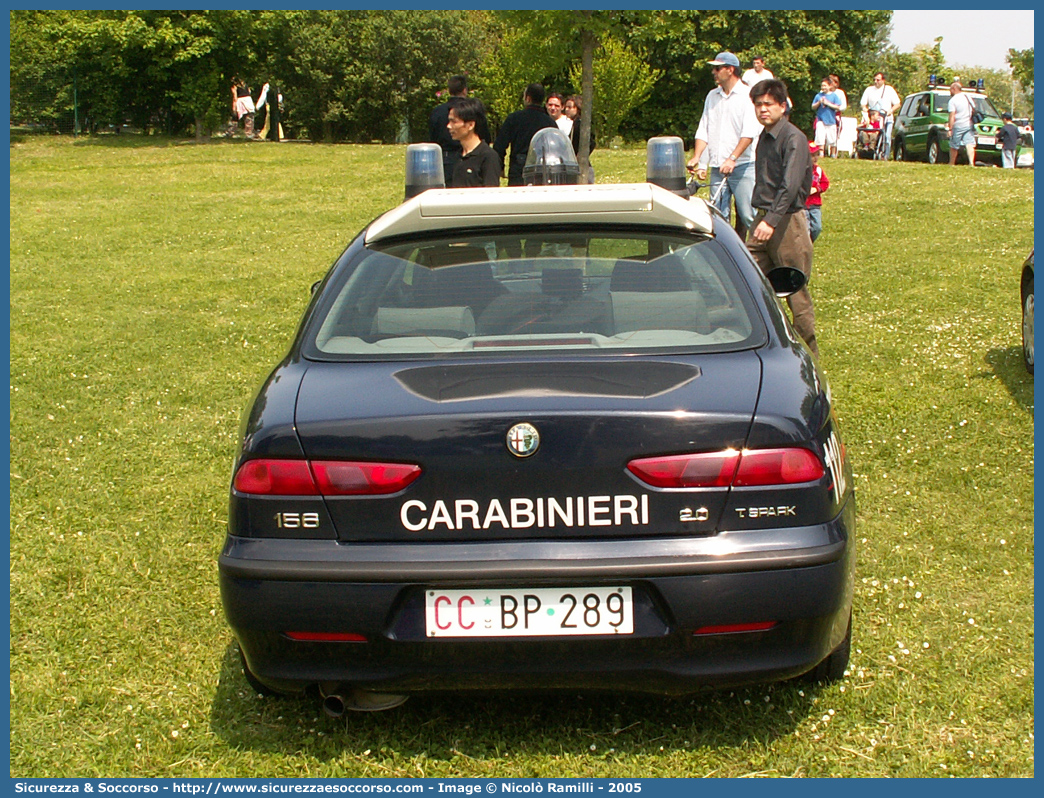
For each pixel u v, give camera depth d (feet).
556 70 53.47
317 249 46.78
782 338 11.30
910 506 16.75
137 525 16.99
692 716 11.18
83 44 127.85
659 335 10.96
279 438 9.79
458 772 10.41
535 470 9.48
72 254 46.39
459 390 9.97
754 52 146.30
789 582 9.45
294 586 9.56
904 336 27.66
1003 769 10.16
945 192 54.39
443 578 9.42
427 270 11.95
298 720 11.35
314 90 142.00
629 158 79.41
